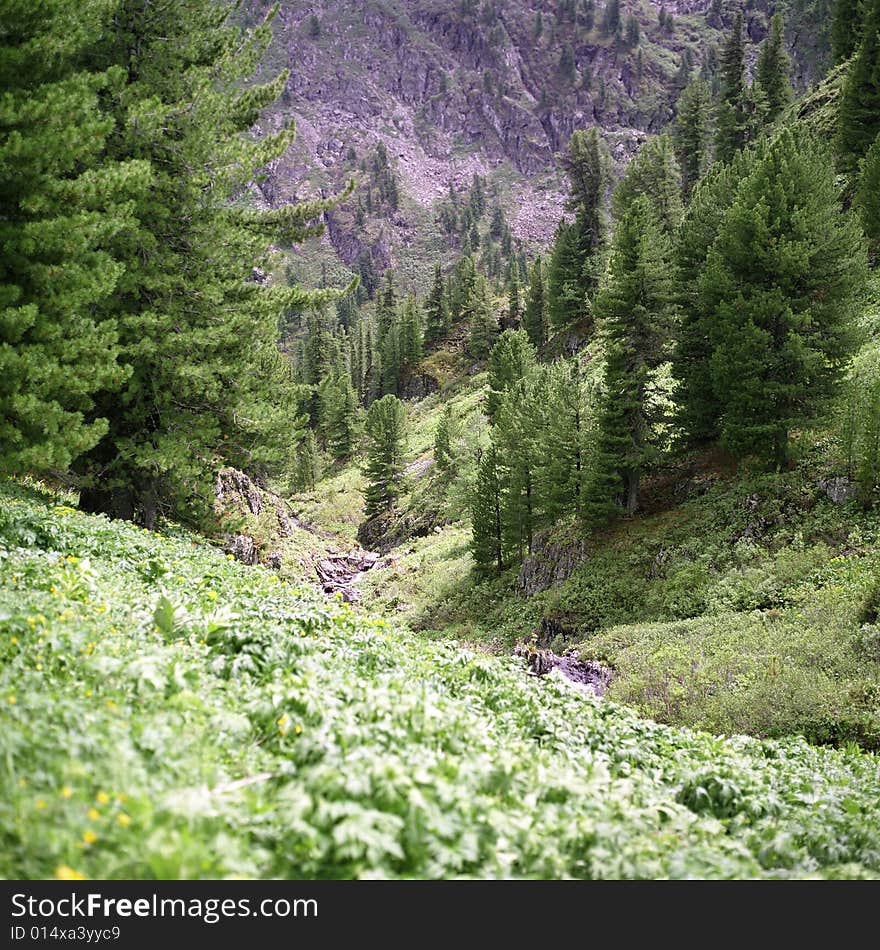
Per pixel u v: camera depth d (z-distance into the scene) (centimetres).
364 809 486
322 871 452
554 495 3956
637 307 3381
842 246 2917
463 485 6041
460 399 9488
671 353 3575
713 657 2088
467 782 557
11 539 1234
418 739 649
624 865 517
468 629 3988
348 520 8150
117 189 1555
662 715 1869
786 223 3003
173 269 2075
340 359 13175
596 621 3050
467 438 6962
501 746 698
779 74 7369
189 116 2002
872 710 1580
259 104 2477
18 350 1394
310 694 673
